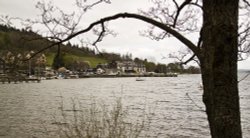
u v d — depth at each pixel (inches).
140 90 3811.5
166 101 2406.5
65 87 4303.6
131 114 1428.4
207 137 1085.8
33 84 5022.1
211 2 133.6
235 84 131.9
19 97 2716.5
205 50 137.3
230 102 130.0
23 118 1441.9
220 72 130.3
